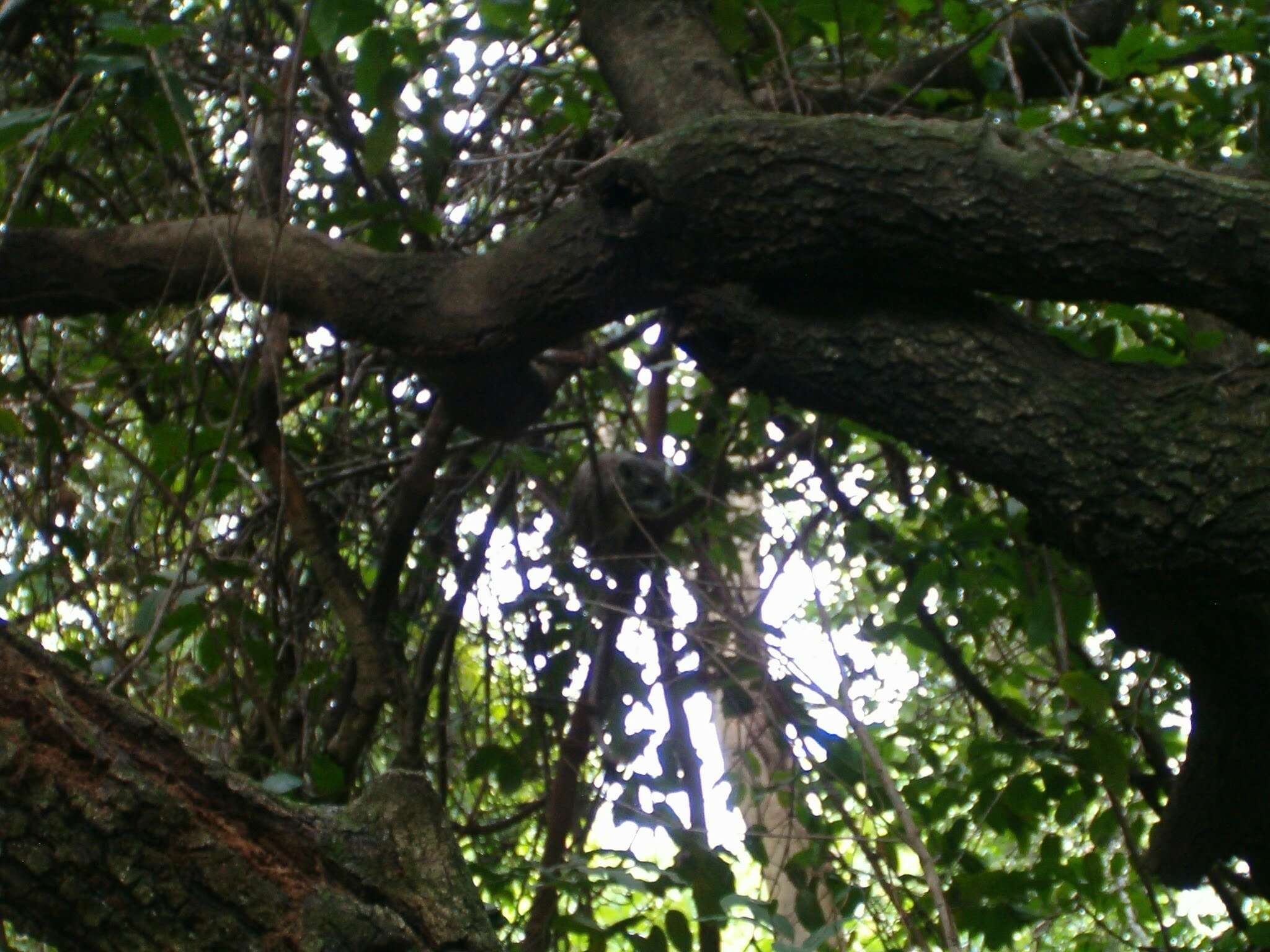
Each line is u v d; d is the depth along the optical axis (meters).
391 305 2.60
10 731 1.52
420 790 1.68
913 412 2.24
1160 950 3.31
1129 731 3.32
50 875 1.50
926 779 3.48
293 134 2.71
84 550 3.15
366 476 3.86
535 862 3.37
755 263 2.30
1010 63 3.13
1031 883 3.12
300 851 1.59
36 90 3.19
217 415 3.43
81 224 3.57
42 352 3.59
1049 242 2.12
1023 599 3.29
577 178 3.07
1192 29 3.43
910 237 2.19
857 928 3.36
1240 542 1.96
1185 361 2.90
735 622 2.90
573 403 4.13
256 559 3.37
